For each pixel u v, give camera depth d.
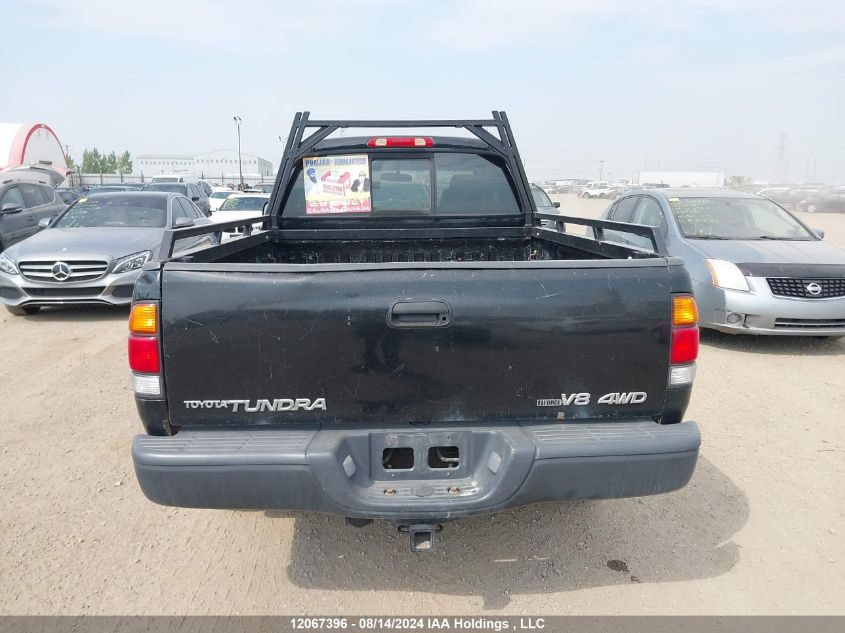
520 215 4.44
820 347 6.74
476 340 2.36
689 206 7.75
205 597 2.72
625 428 2.44
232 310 2.32
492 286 2.36
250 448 2.29
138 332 2.33
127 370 5.91
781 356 6.38
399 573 2.89
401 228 4.38
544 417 2.45
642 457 2.35
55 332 7.45
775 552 3.04
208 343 2.33
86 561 2.97
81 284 7.82
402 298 2.33
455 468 2.44
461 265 2.36
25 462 3.99
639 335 2.41
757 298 6.32
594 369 2.41
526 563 2.96
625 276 2.40
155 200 9.71
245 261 3.75
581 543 3.12
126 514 3.40
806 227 7.54
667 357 2.43
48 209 12.38
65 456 4.08
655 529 3.25
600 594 2.73
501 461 2.36
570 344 2.39
